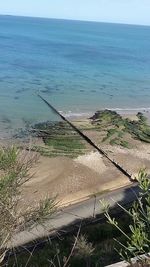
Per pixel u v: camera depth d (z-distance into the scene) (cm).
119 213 2605
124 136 4556
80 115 5331
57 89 6725
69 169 3566
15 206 767
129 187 3191
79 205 2817
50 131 4459
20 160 853
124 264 880
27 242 1953
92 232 2116
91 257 1402
